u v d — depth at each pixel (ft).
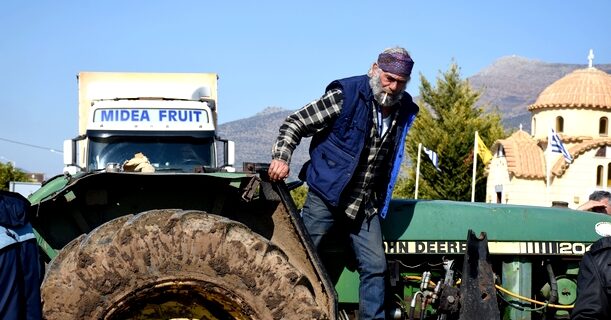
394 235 20.21
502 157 137.90
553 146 113.60
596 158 133.49
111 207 18.10
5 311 14.64
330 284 17.20
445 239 20.39
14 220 15.12
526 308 20.86
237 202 18.42
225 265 16.49
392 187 18.84
